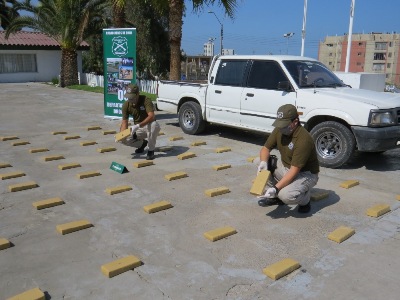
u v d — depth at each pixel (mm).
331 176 6094
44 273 3297
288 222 4383
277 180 4535
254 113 7453
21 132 9234
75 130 9562
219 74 8242
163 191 5324
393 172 6344
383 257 3631
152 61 26719
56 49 28422
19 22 22328
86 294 3023
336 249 3777
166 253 3660
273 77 7234
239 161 6918
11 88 21891
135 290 3082
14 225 4203
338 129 6234
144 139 6914
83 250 3693
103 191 5289
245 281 3229
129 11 24688
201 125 8836
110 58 10820
